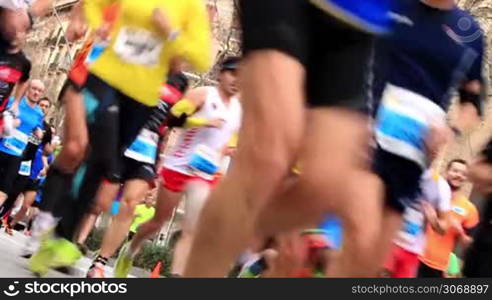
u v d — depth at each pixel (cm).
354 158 444
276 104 384
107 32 813
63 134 803
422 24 690
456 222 1052
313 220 445
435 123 688
